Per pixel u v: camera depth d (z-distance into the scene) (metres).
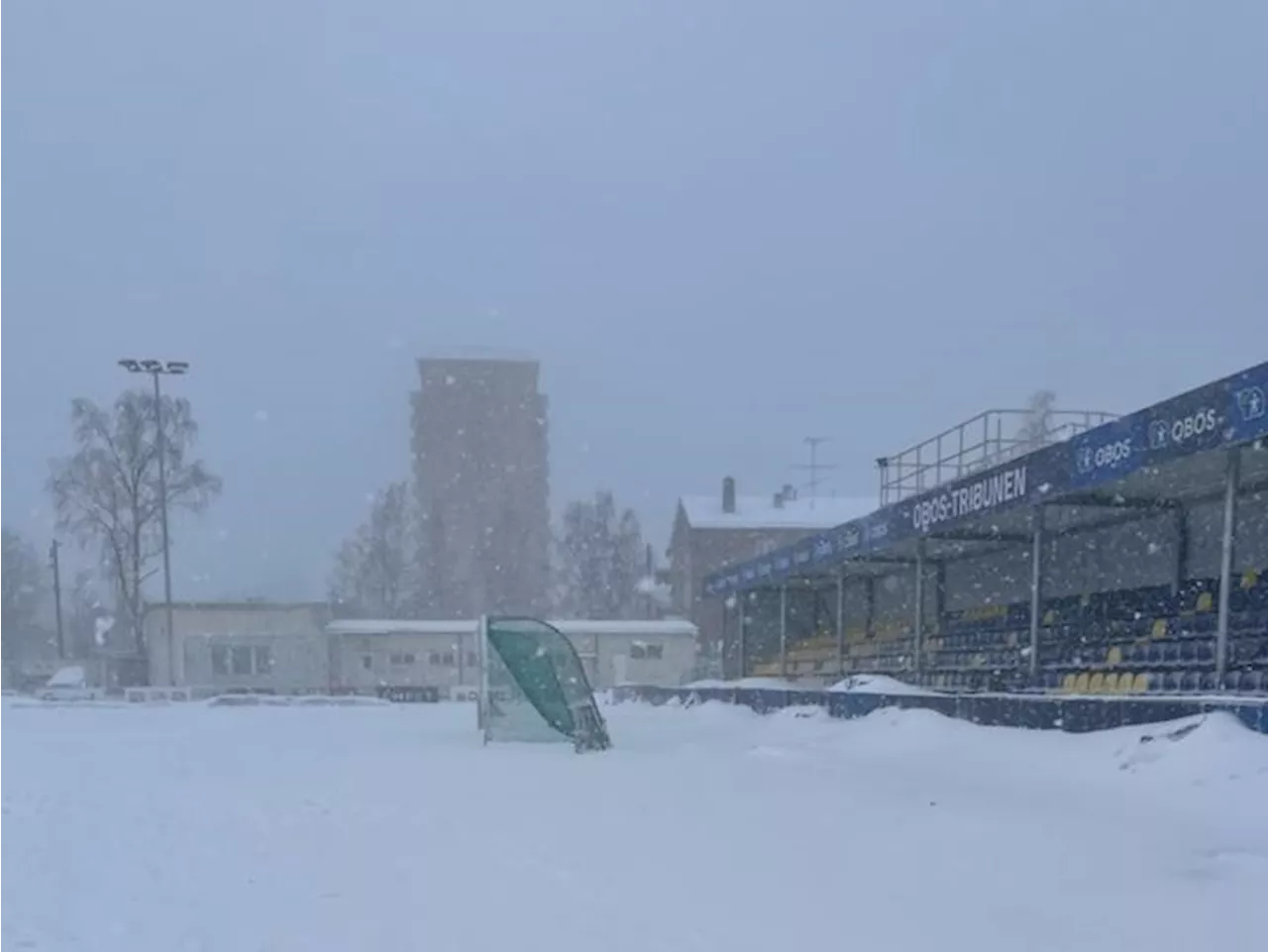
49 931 5.93
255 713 33.34
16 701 41.75
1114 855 7.70
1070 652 19.78
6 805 11.26
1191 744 10.78
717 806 10.41
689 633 50.81
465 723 26.55
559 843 8.43
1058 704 13.90
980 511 17.81
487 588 68.75
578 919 5.96
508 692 19.78
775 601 36.31
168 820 10.05
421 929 5.81
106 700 42.47
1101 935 5.61
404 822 9.70
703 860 7.64
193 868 7.68
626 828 9.12
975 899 6.40
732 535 60.22
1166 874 7.07
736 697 26.17
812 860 7.61
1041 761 12.52
